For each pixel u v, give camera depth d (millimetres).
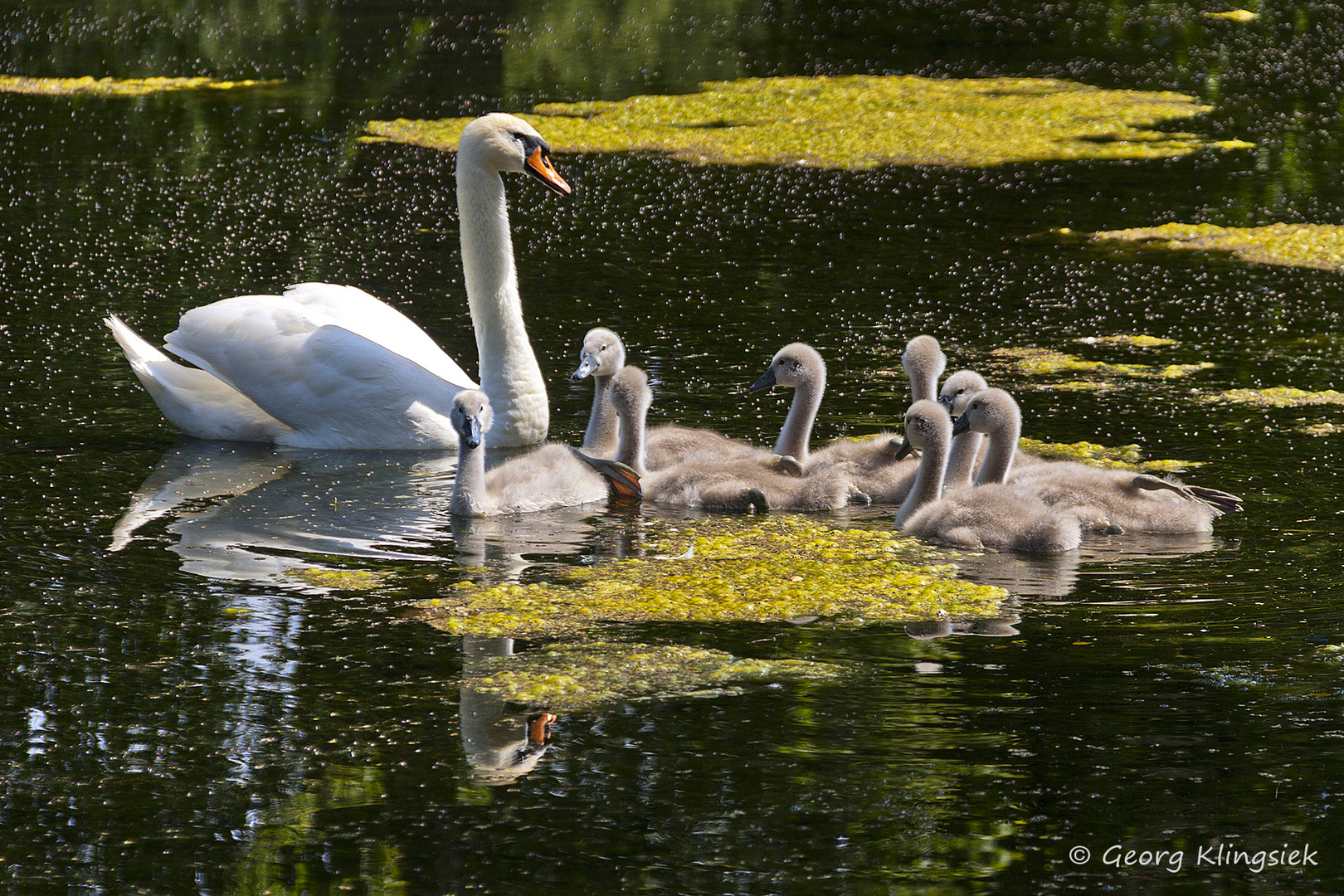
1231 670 10062
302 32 53594
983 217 28750
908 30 57000
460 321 21219
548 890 7543
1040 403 17422
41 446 15641
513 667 10102
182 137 35469
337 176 31469
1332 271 24531
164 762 8781
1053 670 10086
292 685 9805
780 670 10102
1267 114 40000
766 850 7895
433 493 14430
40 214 27484
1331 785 8492
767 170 33031
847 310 21953
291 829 8078
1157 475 14664
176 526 13195
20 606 11172
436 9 60125
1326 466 14945
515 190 30922
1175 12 61531
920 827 8102
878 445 15047
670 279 23766
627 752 8906
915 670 10102
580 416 17438
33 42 50281
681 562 12492
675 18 59812
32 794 8430
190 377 16594
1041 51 51719
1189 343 20312
